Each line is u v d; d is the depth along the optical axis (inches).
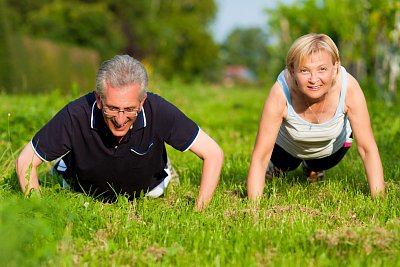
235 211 192.1
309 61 184.5
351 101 203.5
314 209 195.3
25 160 191.8
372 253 151.8
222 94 943.0
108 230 173.2
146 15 2566.4
